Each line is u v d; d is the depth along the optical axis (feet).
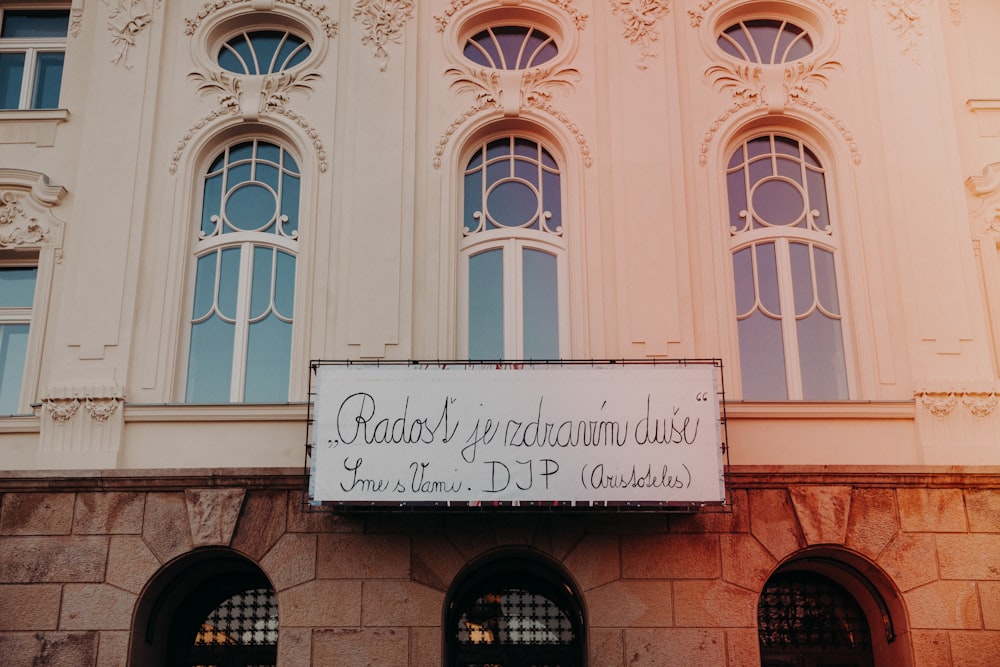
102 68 44.27
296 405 39.63
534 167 44.04
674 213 41.93
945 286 40.91
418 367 36.60
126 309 41.11
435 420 36.17
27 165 44.04
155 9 45.24
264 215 43.75
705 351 40.50
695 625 36.99
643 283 40.93
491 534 37.76
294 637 36.88
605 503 35.63
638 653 36.73
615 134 43.14
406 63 44.14
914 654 36.78
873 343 40.68
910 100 43.42
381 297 40.81
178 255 42.29
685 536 37.76
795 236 42.96
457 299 42.04
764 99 43.96
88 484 38.19
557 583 40.22
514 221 43.39
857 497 38.09
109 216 42.24
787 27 46.14
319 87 44.37
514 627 40.29
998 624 36.99
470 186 43.83
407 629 36.94
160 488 38.29
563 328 41.81
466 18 45.29
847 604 40.73
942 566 37.50
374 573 37.40
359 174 42.39
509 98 43.91
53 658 36.94
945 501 38.04
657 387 36.40
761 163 44.19
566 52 44.52
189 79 44.62
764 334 41.88
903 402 39.55
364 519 37.86
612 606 37.14
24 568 37.70
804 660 40.09
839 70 44.42
